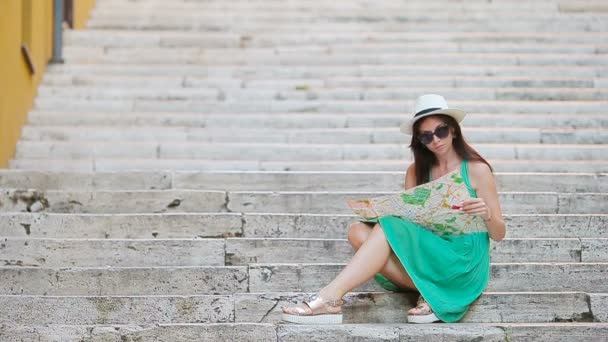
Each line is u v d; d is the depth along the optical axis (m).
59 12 10.01
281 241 5.83
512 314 5.21
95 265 5.79
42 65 9.65
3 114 7.89
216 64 10.21
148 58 10.23
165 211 6.55
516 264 5.52
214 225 6.13
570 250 5.82
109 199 6.55
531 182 6.95
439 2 11.66
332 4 11.77
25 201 6.52
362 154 8.09
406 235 5.04
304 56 10.19
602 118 8.53
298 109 9.06
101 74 9.92
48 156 8.25
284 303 5.26
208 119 8.80
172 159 8.14
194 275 5.48
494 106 8.88
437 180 4.88
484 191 5.11
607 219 6.10
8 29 8.09
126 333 4.93
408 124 5.21
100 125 8.81
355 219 6.12
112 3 11.98
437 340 4.85
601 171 7.57
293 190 7.03
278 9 11.69
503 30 10.88
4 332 4.91
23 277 5.43
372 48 10.34
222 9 11.77
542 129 8.37
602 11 11.45
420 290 4.98
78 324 5.18
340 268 5.51
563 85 9.41
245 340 4.90
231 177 7.04
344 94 9.28
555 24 10.90
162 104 9.14
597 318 5.25
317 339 4.86
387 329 4.87
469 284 5.09
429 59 10.04
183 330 4.93
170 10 11.79
